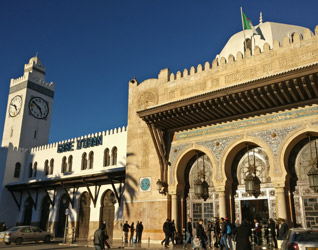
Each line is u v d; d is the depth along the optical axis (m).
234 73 17.28
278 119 15.92
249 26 21.97
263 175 16.45
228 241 13.47
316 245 7.66
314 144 15.37
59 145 33.72
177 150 19.08
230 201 16.94
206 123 18.36
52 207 31.05
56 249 16.92
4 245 20.47
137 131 20.89
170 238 17.81
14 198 33.88
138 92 21.44
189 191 18.95
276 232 14.40
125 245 17.30
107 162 29.28
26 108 44.91
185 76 19.27
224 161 17.11
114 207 26.53
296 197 15.30
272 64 16.11
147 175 19.70
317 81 13.38
